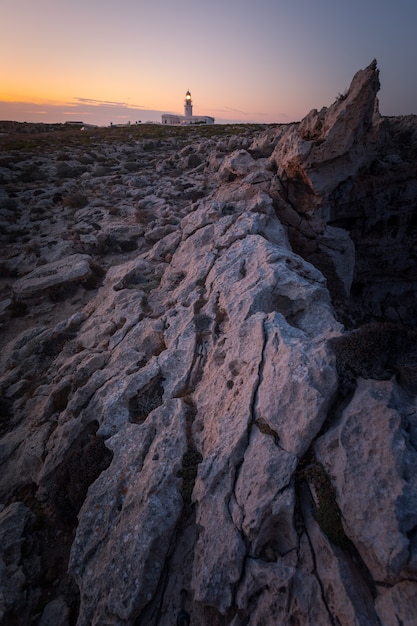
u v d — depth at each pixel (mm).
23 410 15961
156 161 56938
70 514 11266
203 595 7648
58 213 37750
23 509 11648
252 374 11062
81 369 15953
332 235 25656
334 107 22516
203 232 22484
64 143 69562
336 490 7832
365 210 27859
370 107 22969
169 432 11383
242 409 10266
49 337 20031
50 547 10805
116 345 16969
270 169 27344
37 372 18219
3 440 14641
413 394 8836
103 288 23609
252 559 7809
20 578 9898
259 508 8125
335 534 7406
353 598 6562
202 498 9156
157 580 8469
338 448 8273
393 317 31750
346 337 9969
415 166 27453
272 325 12344
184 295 18219
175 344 14883
